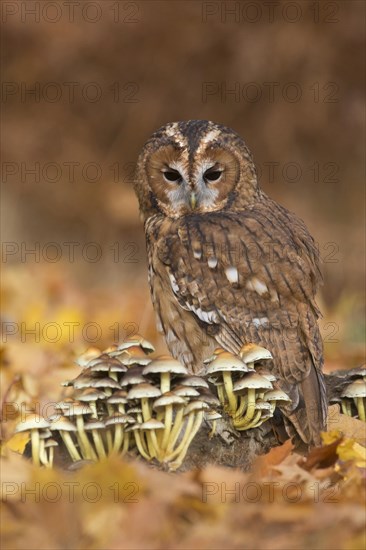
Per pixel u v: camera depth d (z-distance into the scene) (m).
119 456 9.18
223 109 29.14
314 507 8.44
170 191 12.77
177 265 11.83
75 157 29.20
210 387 10.37
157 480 8.60
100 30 28.94
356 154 28.84
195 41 28.80
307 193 28.77
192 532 8.22
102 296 21.22
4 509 8.47
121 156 29.69
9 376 13.34
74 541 8.18
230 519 8.37
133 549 7.95
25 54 29.14
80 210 28.88
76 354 14.73
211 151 12.59
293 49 28.23
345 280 24.83
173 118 29.52
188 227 12.07
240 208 12.73
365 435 10.32
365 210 27.80
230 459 9.94
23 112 29.55
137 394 8.98
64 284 21.83
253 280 11.45
